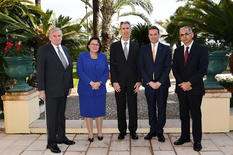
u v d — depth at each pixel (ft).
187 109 10.41
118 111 11.19
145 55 10.84
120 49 10.85
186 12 24.25
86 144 11.01
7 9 26.16
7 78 16.79
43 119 14.11
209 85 12.29
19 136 12.41
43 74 9.91
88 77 10.71
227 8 19.33
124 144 10.89
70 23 30.35
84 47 33.63
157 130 11.11
